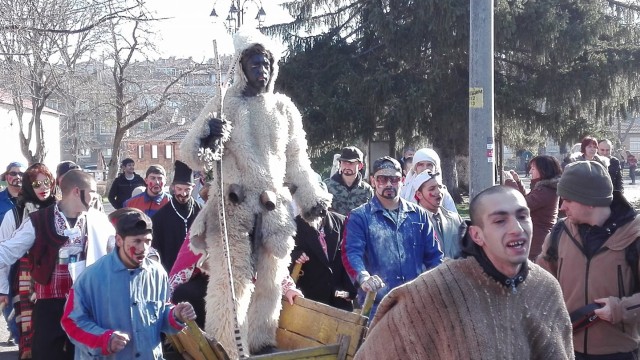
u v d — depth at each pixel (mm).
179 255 5977
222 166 5555
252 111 5621
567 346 3006
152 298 4551
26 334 5840
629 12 27750
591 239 4242
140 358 4465
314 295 6734
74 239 5328
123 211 4551
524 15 24203
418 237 5645
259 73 5613
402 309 2926
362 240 5559
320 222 6418
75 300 4477
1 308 6371
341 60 26312
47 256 5273
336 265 6879
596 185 4156
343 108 25219
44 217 5332
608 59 25672
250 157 5477
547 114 26438
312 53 26812
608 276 4168
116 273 4477
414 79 25234
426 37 24500
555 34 24172
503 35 23828
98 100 36750
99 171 56125
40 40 12562
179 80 36031
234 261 5398
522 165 53500
